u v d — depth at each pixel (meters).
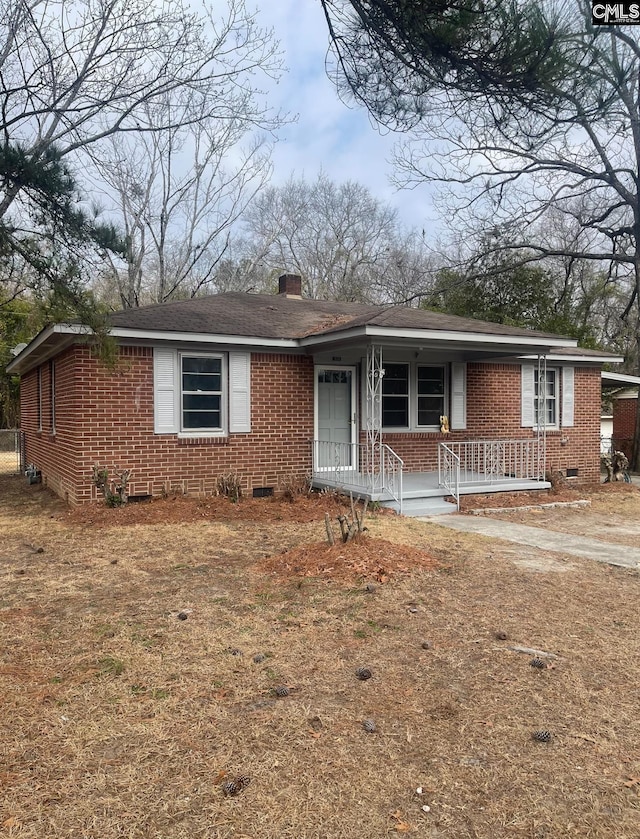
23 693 3.72
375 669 4.10
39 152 8.84
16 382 28.39
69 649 4.39
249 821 2.62
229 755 3.09
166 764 3.02
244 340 10.97
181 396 10.79
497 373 14.08
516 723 3.43
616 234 19.78
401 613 5.16
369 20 6.62
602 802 2.75
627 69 7.79
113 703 3.61
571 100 7.10
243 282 35.00
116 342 9.54
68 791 2.79
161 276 30.23
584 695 3.77
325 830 2.57
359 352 11.94
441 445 11.87
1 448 27.64
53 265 8.85
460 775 2.95
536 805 2.73
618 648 4.50
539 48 6.32
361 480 11.41
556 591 5.88
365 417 12.57
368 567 6.28
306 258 37.69
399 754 3.12
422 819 2.64
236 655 4.29
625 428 22.02
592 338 24.83
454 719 3.47
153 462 10.54
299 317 13.32
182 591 5.77
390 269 37.38
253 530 8.55
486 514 10.52
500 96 7.12
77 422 9.97
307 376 11.97
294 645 4.48
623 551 7.74
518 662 4.23
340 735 3.29
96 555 7.17
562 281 27.67
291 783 2.87
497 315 23.70
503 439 14.07
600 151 18.00
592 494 13.21
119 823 2.59
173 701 3.64
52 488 12.89
